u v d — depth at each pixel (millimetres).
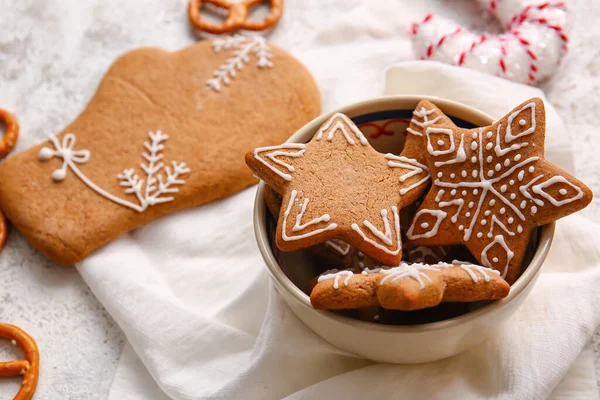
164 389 471
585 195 385
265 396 462
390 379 445
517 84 531
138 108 556
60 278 522
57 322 507
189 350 480
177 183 527
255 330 488
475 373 450
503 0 572
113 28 618
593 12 594
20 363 488
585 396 450
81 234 514
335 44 603
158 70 571
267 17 606
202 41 588
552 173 393
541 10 556
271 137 542
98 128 549
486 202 406
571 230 481
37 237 515
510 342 446
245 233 516
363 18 604
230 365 474
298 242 401
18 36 617
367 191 411
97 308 511
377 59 582
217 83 563
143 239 528
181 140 542
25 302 514
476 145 410
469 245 409
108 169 535
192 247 519
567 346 442
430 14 575
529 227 397
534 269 396
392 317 423
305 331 449
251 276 503
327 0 622
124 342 499
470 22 600
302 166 415
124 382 484
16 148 569
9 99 590
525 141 401
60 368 493
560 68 566
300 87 559
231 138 541
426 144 420
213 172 529
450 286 381
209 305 502
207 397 460
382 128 457
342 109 444
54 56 608
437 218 413
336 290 380
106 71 594
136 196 525
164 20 621
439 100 440
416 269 381
